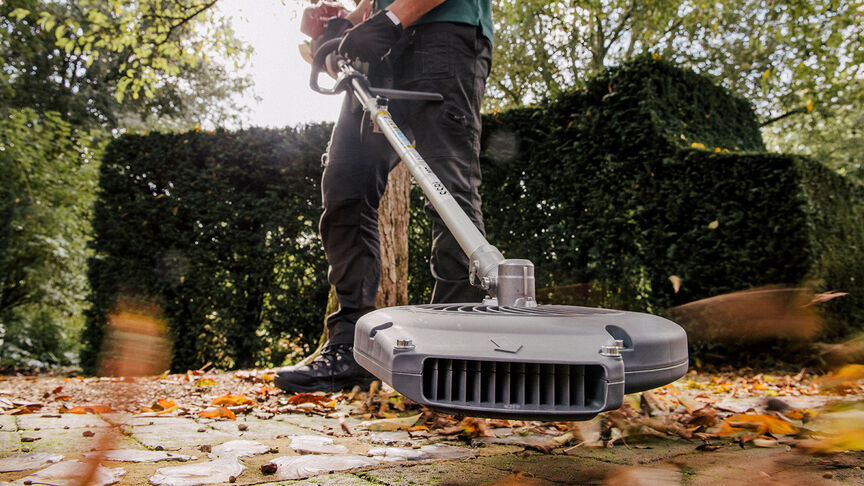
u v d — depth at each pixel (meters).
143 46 5.41
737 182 4.49
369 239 2.15
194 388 2.58
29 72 13.51
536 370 0.85
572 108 5.11
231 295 5.56
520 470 1.05
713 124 5.62
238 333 5.52
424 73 1.80
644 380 0.93
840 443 0.92
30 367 6.93
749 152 4.50
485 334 0.89
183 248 5.66
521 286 1.10
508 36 12.45
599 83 4.95
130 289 5.68
